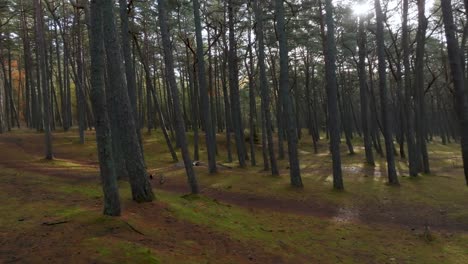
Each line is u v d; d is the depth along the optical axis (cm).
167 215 939
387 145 1859
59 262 595
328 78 1727
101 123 817
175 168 2411
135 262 611
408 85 2144
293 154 1791
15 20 3759
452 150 4062
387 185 1833
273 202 1514
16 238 703
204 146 3884
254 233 964
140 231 772
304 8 2564
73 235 710
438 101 4859
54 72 5034
